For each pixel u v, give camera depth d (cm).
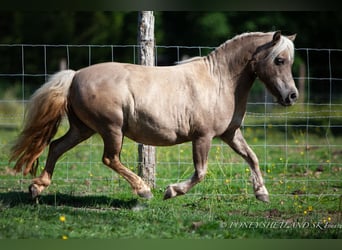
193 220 819
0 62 2934
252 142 1697
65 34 2925
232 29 2842
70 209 858
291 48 861
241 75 879
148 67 876
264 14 2761
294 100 860
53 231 746
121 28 2970
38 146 870
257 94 2575
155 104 845
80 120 884
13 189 1020
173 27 2966
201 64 884
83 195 982
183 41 2947
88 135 898
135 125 855
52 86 860
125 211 872
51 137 879
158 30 2914
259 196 916
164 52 3078
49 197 938
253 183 924
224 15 2852
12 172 1165
